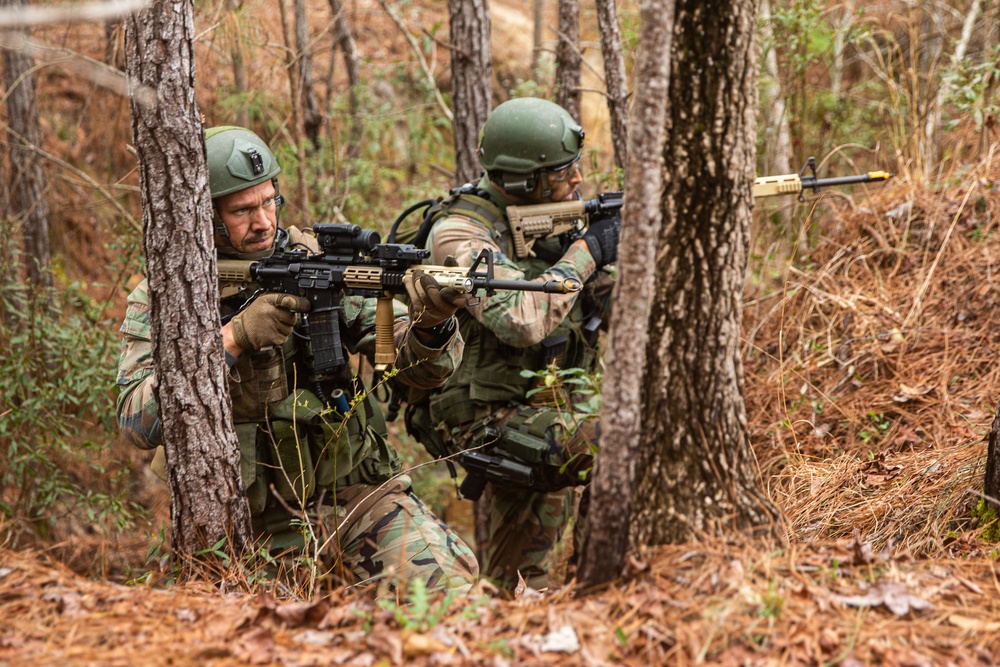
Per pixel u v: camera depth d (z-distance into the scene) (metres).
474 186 3.98
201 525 2.77
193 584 2.59
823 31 5.99
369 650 1.98
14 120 5.96
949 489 3.09
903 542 2.99
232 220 3.16
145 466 6.06
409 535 3.13
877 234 5.00
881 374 4.38
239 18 5.62
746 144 2.11
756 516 2.25
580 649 1.93
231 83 7.21
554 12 10.41
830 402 4.23
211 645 2.01
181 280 2.64
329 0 6.96
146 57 2.53
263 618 2.16
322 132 7.98
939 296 4.62
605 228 3.81
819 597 2.05
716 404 2.20
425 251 2.99
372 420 3.32
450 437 3.94
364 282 2.98
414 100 8.65
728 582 2.07
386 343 3.02
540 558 4.11
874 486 3.45
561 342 3.80
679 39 2.08
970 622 2.00
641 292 1.93
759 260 5.48
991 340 4.27
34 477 4.83
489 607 2.17
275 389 3.06
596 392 3.57
